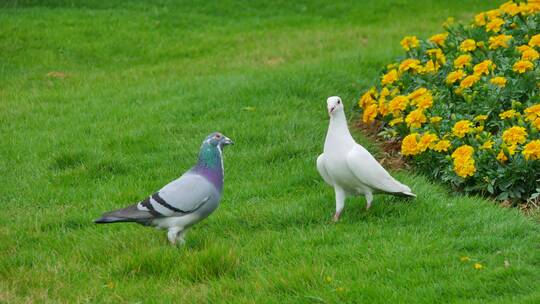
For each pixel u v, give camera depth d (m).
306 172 11.78
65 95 17.12
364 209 10.32
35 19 22.64
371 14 25.16
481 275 8.09
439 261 8.50
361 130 13.84
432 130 11.66
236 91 15.53
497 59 13.12
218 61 19.66
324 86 15.76
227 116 14.49
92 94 17.12
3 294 8.36
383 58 17.52
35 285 8.72
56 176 12.37
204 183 9.05
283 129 13.58
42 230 10.52
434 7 25.66
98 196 11.58
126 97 16.38
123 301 8.22
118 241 9.72
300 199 10.79
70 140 13.84
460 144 11.20
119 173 12.48
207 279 8.56
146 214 8.91
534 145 10.19
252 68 18.27
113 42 21.45
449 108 12.14
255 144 13.20
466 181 10.98
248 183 11.66
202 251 8.91
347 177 9.70
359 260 8.77
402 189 9.95
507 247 8.88
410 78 13.49
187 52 21.00
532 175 10.55
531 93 12.00
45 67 19.66
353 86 15.80
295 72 16.50
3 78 18.77
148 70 19.12
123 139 13.66
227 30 23.22
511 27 14.20
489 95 12.04
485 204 10.27
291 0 26.39
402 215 10.06
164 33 22.56
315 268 8.43
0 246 9.86
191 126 14.05
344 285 8.12
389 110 12.51
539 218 9.94
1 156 13.30
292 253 9.05
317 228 9.84
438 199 10.47
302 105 14.89
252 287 8.30
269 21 24.31
